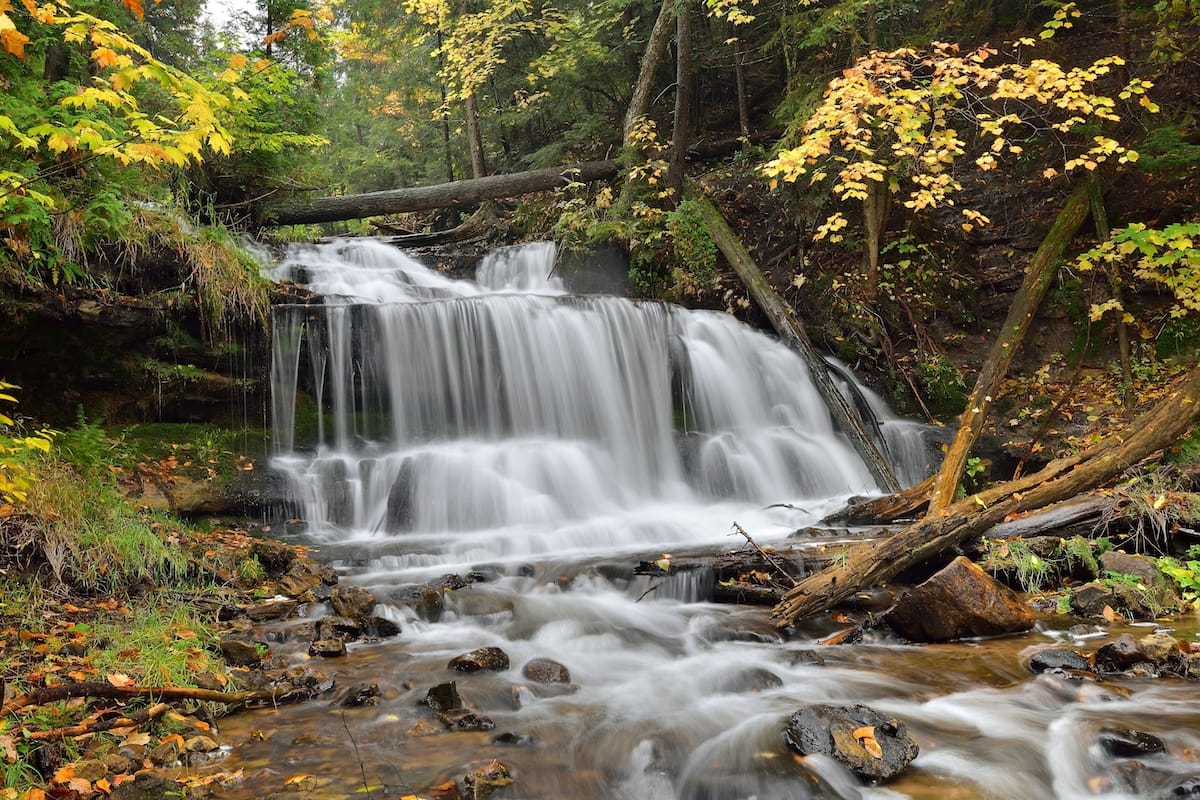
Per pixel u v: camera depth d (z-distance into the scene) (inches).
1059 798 130.6
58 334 281.4
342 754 143.3
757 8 596.7
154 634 181.5
